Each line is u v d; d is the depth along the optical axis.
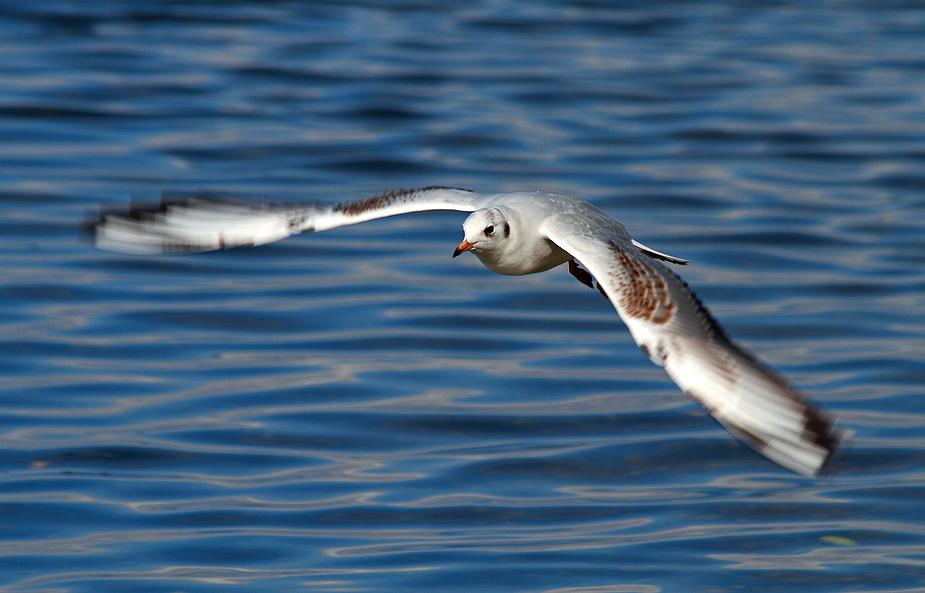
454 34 36.12
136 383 15.28
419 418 14.45
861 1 43.91
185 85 29.25
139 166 23.52
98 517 12.03
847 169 24.97
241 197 10.42
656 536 11.88
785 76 32.16
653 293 7.83
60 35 33.59
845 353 16.55
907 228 21.61
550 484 12.95
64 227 20.66
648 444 13.94
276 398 14.92
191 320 17.48
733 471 13.36
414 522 12.05
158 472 13.02
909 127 27.52
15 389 14.99
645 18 39.50
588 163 24.72
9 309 17.53
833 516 12.34
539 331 17.50
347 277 19.58
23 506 12.14
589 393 15.33
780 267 19.91
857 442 13.88
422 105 28.28
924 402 14.88
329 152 24.69
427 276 19.72
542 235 9.70
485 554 11.40
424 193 10.42
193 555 11.30
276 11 38.38
